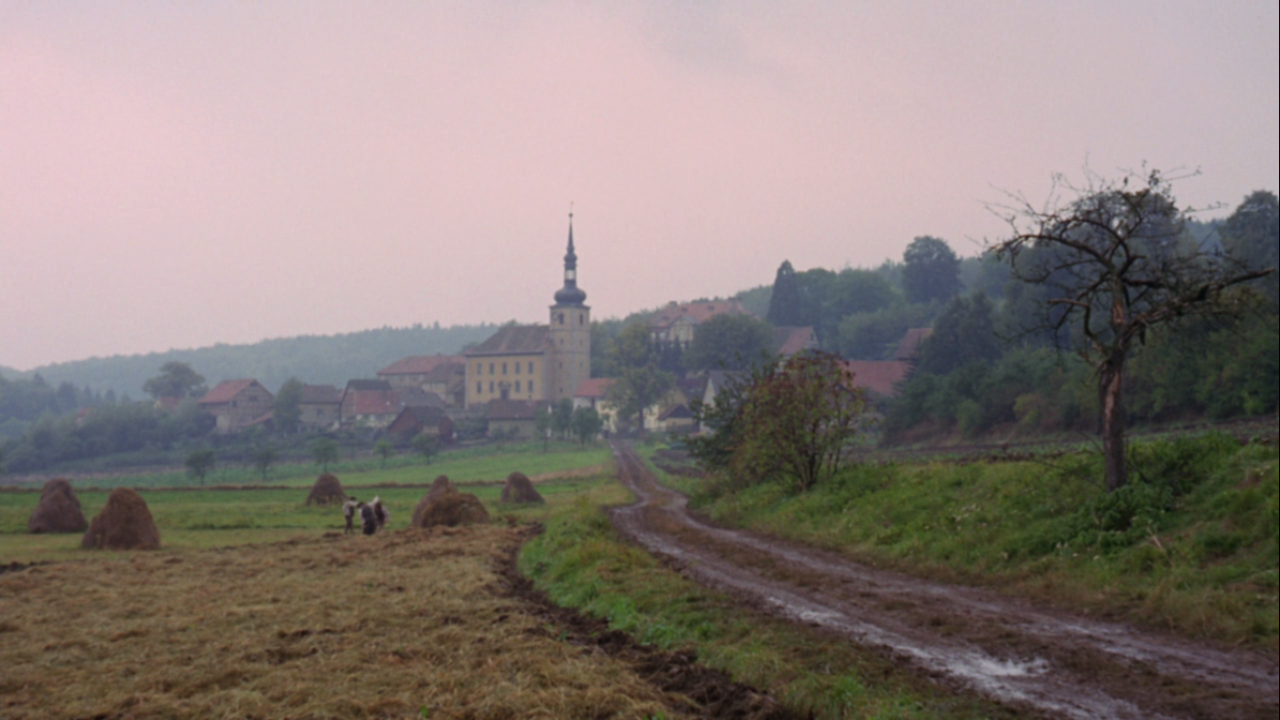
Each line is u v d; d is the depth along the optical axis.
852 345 180.50
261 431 181.75
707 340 175.00
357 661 11.14
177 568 23.38
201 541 32.91
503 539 28.62
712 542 24.55
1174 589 12.85
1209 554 14.04
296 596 17.42
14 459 154.12
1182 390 47.06
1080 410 55.44
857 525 23.09
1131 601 13.23
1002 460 23.47
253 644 12.75
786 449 30.77
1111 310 18.84
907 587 15.97
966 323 99.56
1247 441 20.16
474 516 36.75
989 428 65.00
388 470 113.81
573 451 130.00
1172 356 46.78
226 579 20.83
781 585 16.45
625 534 27.58
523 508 47.69
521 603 15.56
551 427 151.25
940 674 9.82
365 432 174.88
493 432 170.62
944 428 70.88
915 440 72.69
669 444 122.38
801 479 30.95
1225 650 10.51
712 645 11.20
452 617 14.11
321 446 118.31
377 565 22.56
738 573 18.23
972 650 10.89
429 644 12.05
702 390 155.38
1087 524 16.62
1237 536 13.95
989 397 65.88
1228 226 77.56
